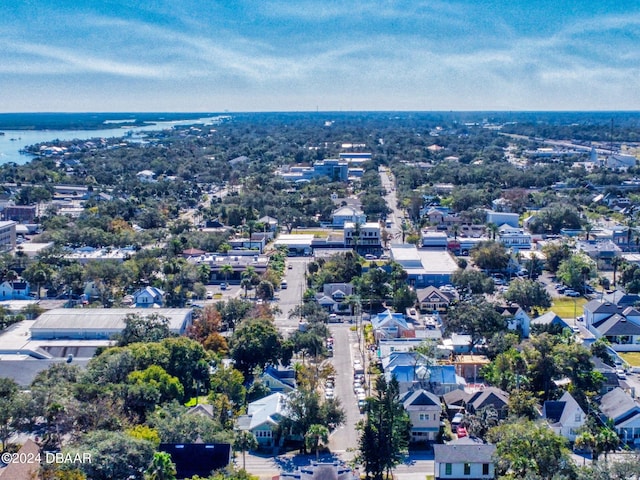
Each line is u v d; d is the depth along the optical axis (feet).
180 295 566.36
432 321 522.47
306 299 572.51
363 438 310.04
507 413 353.72
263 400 371.15
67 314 498.69
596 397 379.76
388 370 403.54
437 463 307.99
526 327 496.64
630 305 545.44
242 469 299.58
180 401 371.76
